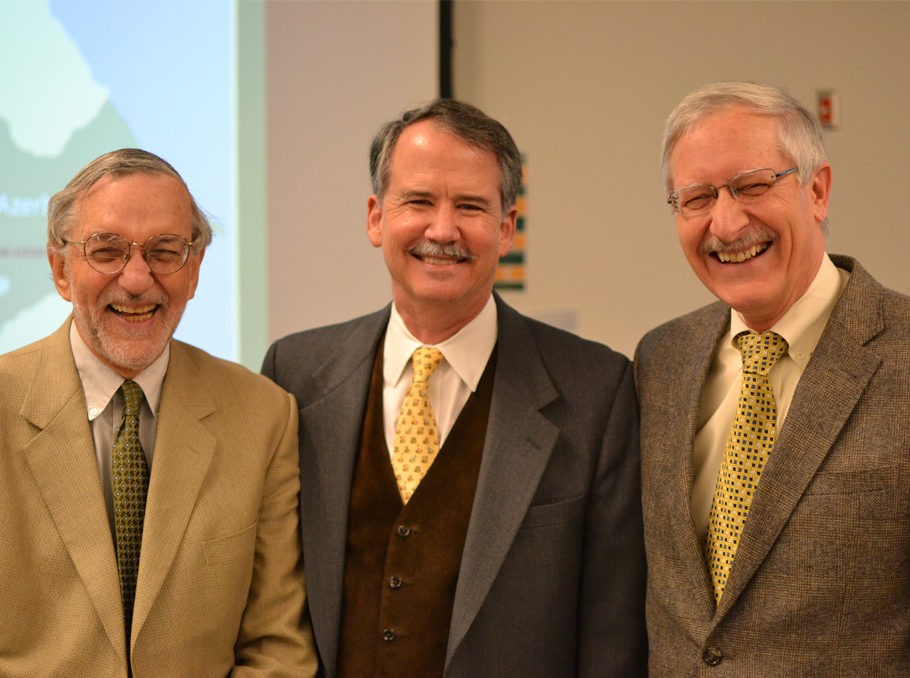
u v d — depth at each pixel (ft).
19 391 4.33
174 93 8.32
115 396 4.49
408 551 4.67
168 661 4.19
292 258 8.61
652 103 9.69
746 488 4.21
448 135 4.63
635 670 4.84
